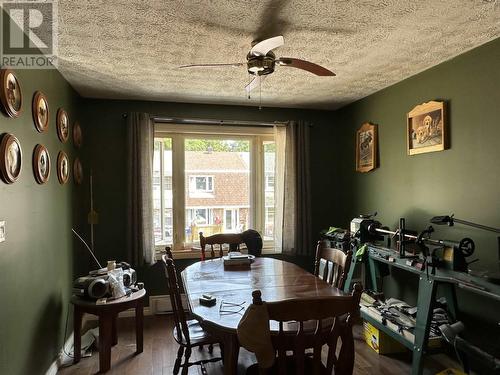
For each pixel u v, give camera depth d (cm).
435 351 237
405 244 278
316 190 437
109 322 262
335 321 145
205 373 244
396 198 335
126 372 259
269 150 434
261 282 234
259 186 432
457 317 255
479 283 204
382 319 272
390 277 342
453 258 222
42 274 238
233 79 314
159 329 341
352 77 314
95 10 189
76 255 337
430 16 202
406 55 262
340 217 437
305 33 221
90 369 264
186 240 411
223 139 422
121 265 311
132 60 265
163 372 259
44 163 236
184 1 181
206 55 256
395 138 336
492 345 238
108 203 378
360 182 395
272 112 426
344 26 212
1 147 176
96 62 268
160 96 372
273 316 133
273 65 221
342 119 433
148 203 374
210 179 420
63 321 288
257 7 188
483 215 244
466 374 225
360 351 289
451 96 270
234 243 348
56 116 278
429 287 232
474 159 251
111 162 379
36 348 225
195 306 188
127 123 375
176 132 405
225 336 164
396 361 273
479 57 246
